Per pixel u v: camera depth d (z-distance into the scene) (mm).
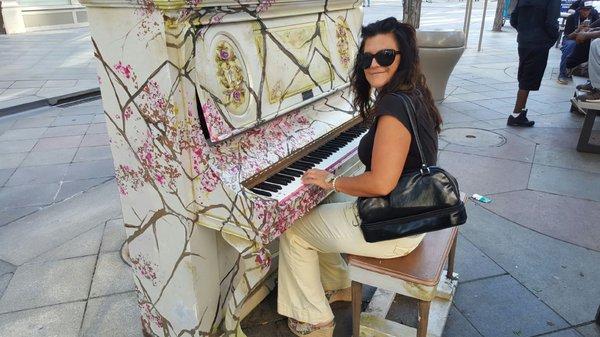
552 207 3598
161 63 1519
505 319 2404
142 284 2098
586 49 6176
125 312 2490
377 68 1779
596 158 4602
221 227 1718
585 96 4559
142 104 1651
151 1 1430
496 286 2660
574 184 4016
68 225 3477
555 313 2447
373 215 1770
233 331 1932
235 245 1731
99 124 6102
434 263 1880
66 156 4965
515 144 5000
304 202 1808
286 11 2064
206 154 1633
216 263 1966
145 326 2258
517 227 3307
